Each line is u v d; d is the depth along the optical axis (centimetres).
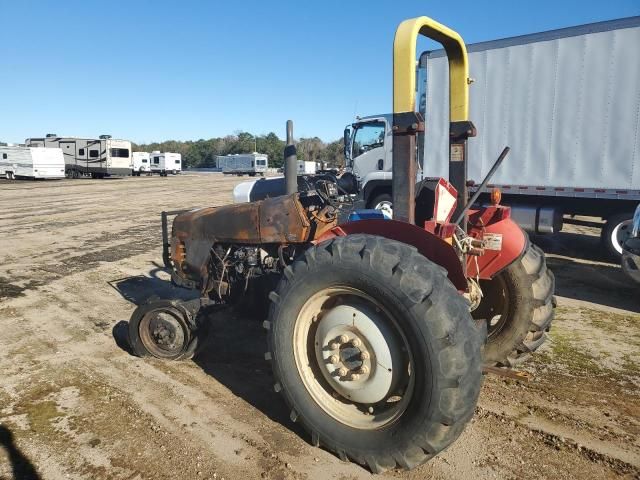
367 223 263
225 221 354
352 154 1130
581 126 779
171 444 266
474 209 334
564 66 784
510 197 903
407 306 211
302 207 323
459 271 246
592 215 830
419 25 249
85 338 430
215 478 238
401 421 223
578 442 265
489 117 872
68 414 298
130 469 246
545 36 796
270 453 257
